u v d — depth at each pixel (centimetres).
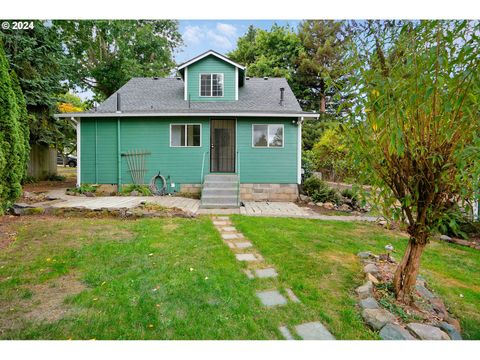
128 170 932
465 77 188
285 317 226
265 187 924
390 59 234
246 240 438
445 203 231
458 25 199
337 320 225
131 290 257
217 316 221
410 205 237
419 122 216
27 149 704
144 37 1709
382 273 317
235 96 1013
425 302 262
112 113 894
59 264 315
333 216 671
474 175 188
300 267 329
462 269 382
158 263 323
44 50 1060
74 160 2266
